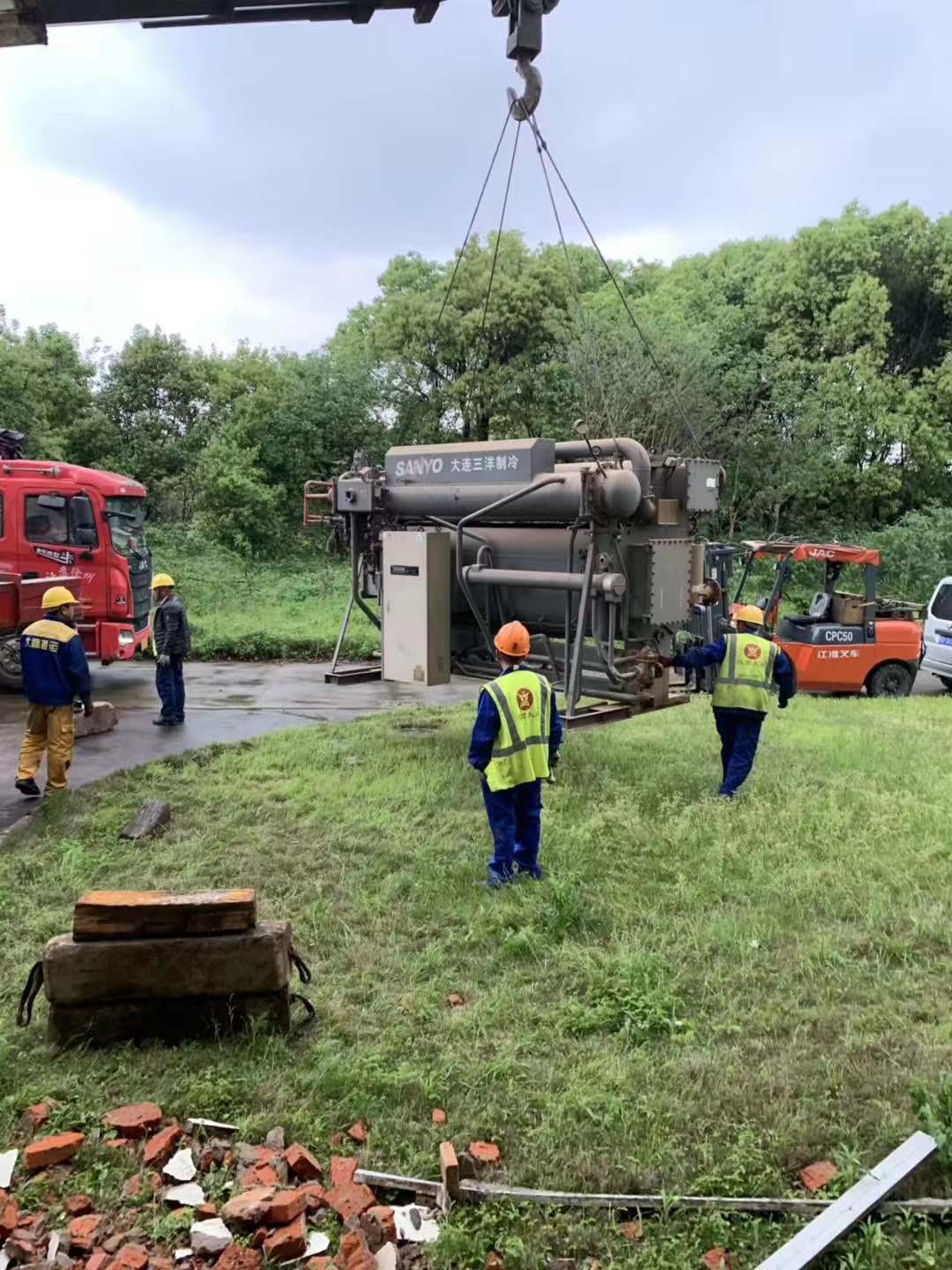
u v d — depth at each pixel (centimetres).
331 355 3447
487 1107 379
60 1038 418
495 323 2980
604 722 853
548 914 556
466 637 1056
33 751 832
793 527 3141
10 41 383
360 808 801
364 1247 299
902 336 3619
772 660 850
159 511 2934
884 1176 327
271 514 2792
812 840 712
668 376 2645
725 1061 412
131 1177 338
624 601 872
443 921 572
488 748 627
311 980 489
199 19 386
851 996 473
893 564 2842
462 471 952
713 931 541
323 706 1334
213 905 423
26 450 2455
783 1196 332
